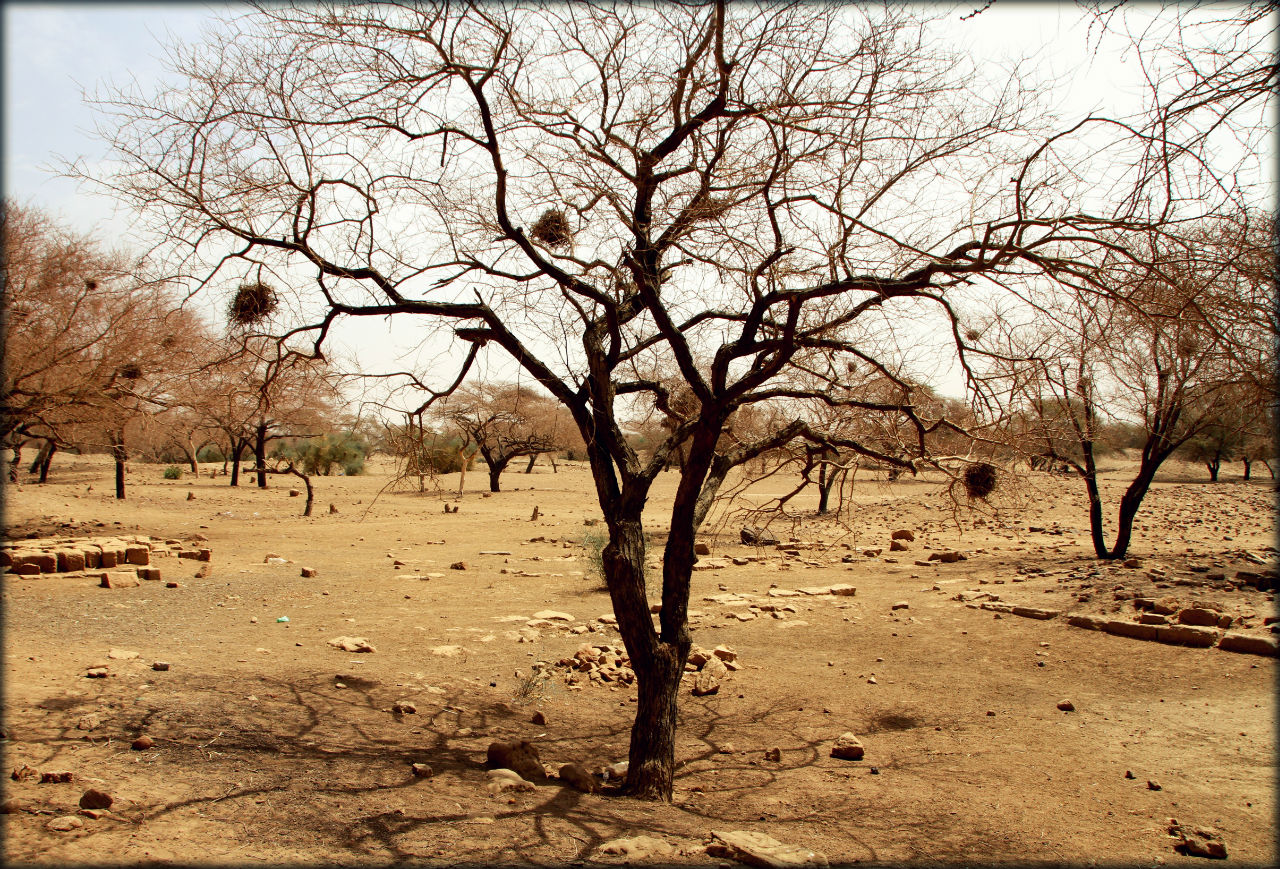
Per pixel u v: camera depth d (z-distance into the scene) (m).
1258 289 4.45
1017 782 6.57
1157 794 6.23
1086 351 5.97
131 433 32.88
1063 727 8.05
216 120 6.27
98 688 7.29
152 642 9.72
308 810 4.91
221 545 21.41
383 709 8.01
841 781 6.64
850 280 5.96
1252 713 7.99
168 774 5.33
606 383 6.91
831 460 7.52
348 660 9.82
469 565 19.25
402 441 7.19
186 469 62.00
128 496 34.56
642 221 6.66
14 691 6.88
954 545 21.69
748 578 17.61
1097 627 11.27
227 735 6.43
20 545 15.45
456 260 6.77
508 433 46.75
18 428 18.72
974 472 6.84
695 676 10.21
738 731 8.26
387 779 5.79
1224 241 4.58
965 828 5.49
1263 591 12.12
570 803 5.54
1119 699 8.80
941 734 8.03
